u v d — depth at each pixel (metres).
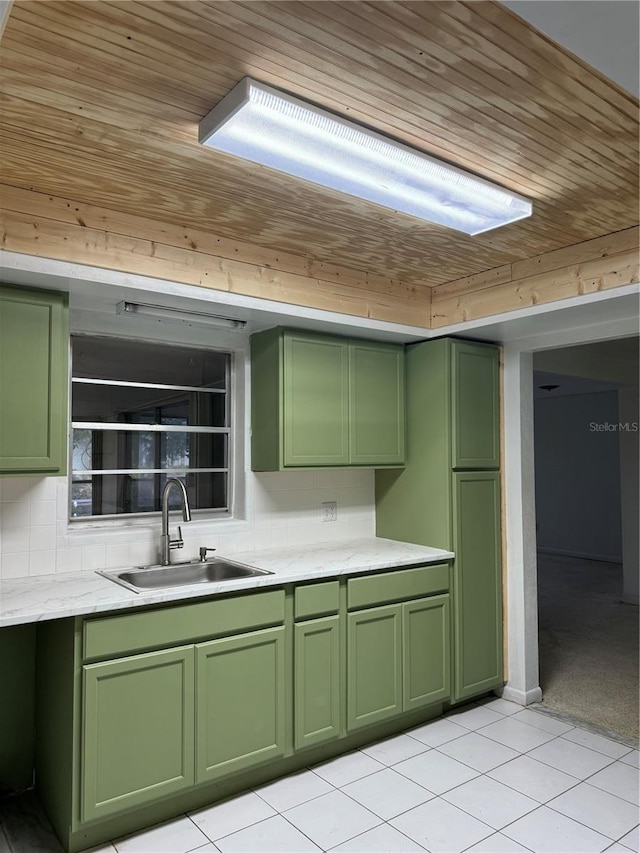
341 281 3.26
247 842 2.36
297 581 2.91
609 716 3.52
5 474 2.43
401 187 2.21
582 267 2.90
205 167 2.15
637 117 1.85
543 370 5.05
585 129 1.92
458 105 1.78
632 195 2.38
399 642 3.27
